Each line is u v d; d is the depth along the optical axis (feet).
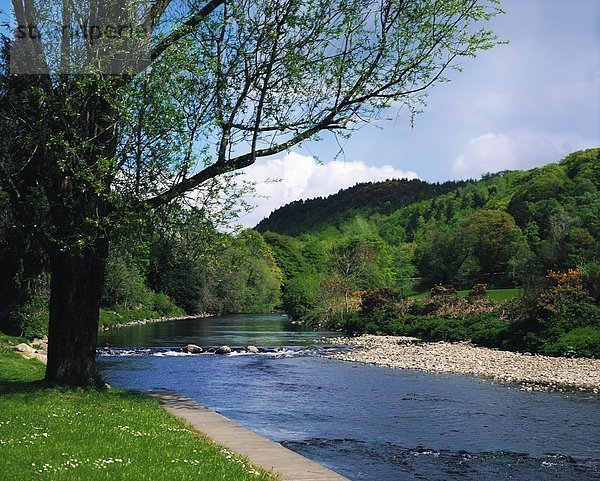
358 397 64.95
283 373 85.97
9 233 55.36
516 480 35.47
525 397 64.13
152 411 42.34
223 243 47.39
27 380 54.60
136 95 43.27
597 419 52.80
